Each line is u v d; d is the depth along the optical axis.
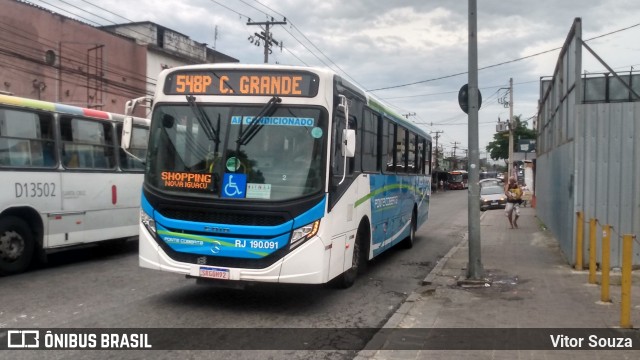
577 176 10.16
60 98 30.55
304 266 6.62
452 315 7.06
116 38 34.41
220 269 6.69
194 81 7.21
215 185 6.80
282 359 5.40
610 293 8.16
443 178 83.31
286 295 8.21
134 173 11.76
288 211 6.63
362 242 9.18
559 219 13.34
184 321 6.63
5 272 9.05
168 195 6.92
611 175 9.95
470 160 9.29
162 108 7.29
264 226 6.64
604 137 9.97
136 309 7.12
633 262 9.80
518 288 8.66
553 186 15.44
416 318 6.94
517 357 5.34
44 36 29.77
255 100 6.99
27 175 9.16
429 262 12.23
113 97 34.12
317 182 6.79
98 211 10.72
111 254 11.86
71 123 10.13
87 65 32.19
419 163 14.65
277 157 6.82
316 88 6.95
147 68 36.81
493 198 31.64
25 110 9.16
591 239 8.83
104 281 8.85
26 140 9.20
